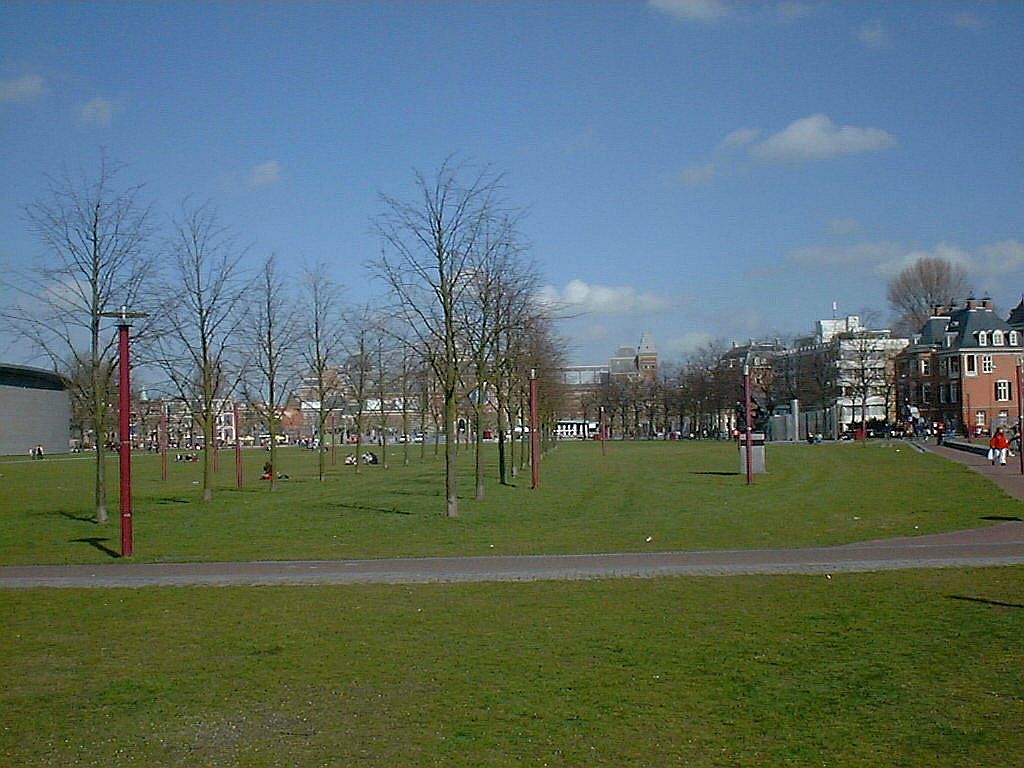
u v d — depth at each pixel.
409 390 74.44
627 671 12.08
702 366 140.12
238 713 10.83
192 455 107.62
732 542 23.94
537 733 9.90
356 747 9.64
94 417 31.88
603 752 9.33
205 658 13.27
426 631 14.53
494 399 70.69
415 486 49.47
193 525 31.19
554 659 12.73
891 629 13.91
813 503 34.66
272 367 48.50
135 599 17.81
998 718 10.03
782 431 118.31
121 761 9.43
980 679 11.36
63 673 12.67
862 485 42.91
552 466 65.12
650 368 179.50
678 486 44.66
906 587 17.19
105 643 14.28
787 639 13.48
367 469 70.56
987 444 80.25
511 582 18.66
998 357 117.25
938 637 13.37
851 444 92.00
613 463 68.06
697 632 14.05
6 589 19.06
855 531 25.86
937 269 132.38
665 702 10.81
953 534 24.64
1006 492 36.47
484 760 9.18
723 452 85.31
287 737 10.00
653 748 9.41
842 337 115.81
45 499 45.25
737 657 12.59
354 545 25.06
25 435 126.00
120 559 23.20
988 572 18.59
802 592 16.94
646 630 14.23
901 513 30.23
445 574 19.62
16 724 10.59
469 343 37.25
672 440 135.00
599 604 16.28
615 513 32.06
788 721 10.08
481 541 25.08
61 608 17.03
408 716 10.56
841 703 10.61
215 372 42.31
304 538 26.98
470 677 11.99
